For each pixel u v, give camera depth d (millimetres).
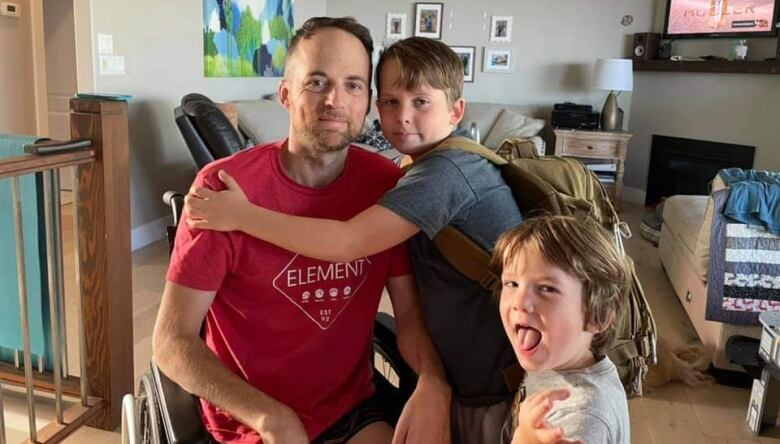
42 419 2098
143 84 4176
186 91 4715
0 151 1853
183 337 1167
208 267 1180
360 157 1344
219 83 5234
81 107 1930
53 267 1983
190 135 3607
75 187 1985
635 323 1346
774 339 2201
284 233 1148
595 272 973
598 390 955
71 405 2158
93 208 1991
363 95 1230
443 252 1236
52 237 1963
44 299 2018
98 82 3740
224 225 1159
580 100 6902
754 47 5723
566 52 6848
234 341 1255
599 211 1347
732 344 2568
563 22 6797
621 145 6152
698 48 6199
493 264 1116
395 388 1498
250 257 1203
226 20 5234
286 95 1261
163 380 1194
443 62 1290
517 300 993
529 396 979
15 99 4578
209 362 1153
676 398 2574
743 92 5746
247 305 1242
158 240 4414
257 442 1205
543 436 837
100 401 2121
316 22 1230
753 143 5719
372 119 6402
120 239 2068
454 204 1190
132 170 4117
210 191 1182
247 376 1255
